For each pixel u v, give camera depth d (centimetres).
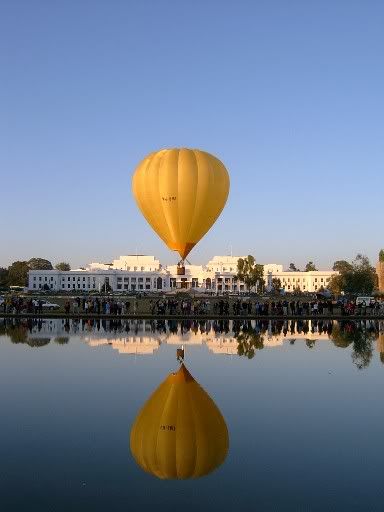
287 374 1923
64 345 2745
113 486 898
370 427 1234
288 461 1013
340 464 997
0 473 954
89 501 840
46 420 1295
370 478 927
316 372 1966
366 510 804
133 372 1962
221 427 1233
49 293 14600
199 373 1947
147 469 975
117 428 1222
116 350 2558
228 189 3244
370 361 2234
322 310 5525
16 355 2388
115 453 1058
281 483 909
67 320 4625
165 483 911
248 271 16500
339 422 1278
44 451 1070
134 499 848
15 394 1588
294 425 1250
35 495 861
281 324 4262
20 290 17375
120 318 4922
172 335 3278
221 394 1584
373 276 12662
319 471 962
